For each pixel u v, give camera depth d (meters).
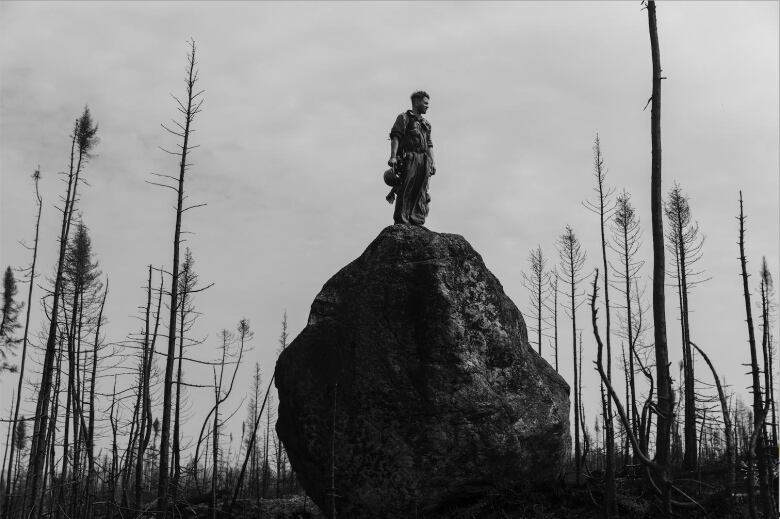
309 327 16.39
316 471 15.28
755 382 8.30
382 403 15.09
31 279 29.88
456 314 15.48
